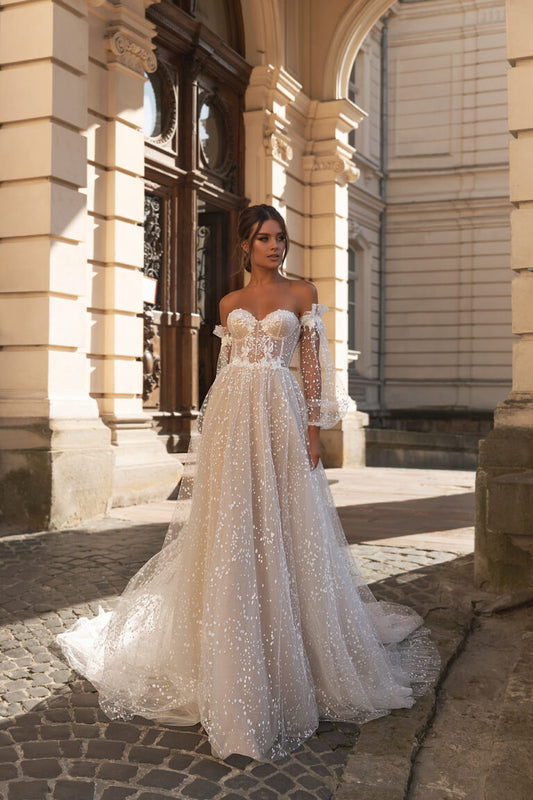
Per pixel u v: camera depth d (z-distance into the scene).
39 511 5.90
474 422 18.03
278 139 10.00
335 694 2.76
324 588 2.82
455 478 9.91
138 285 7.32
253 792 2.25
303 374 2.99
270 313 2.92
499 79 17.70
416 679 3.08
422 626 3.73
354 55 11.19
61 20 6.05
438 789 2.32
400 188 18.64
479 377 18.17
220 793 2.24
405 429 18.61
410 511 7.12
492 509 3.91
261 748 2.46
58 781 2.29
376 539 5.76
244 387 2.86
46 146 5.98
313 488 2.89
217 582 2.62
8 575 4.54
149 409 8.36
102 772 2.35
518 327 4.49
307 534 2.83
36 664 3.21
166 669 2.84
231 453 2.76
